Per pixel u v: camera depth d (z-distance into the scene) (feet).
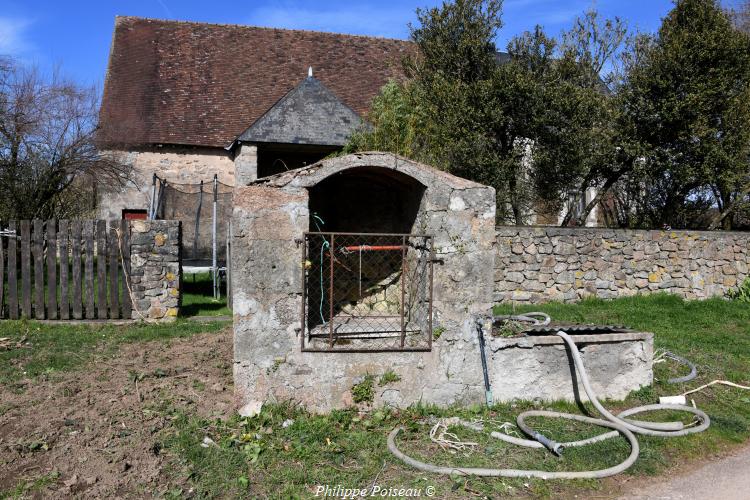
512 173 44.50
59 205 51.60
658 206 54.19
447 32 47.47
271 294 17.53
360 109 62.08
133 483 13.60
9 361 22.94
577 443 16.42
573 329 22.20
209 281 48.42
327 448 15.74
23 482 13.42
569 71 45.83
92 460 14.48
